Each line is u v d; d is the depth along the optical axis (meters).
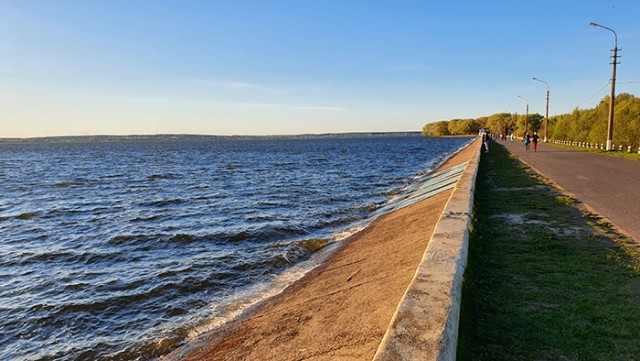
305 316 5.55
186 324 6.21
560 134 54.72
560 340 3.29
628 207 8.62
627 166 19.11
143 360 5.32
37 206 18.47
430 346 2.63
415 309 3.18
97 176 32.81
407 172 31.81
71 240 12.05
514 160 24.61
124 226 13.81
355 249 9.27
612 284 4.36
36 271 9.23
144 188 24.61
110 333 6.14
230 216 14.95
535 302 4.02
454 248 4.86
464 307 3.67
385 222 11.95
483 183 13.69
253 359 4.61
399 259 6.89
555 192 11.11
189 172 35.53
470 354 3.16
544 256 5.41
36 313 6.93
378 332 4.18
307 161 48.81
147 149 111.38
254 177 30.05
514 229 7.03
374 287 5.84
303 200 18.41
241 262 9.18
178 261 9.51
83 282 8.38
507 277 4.72
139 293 7.62
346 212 15.05
